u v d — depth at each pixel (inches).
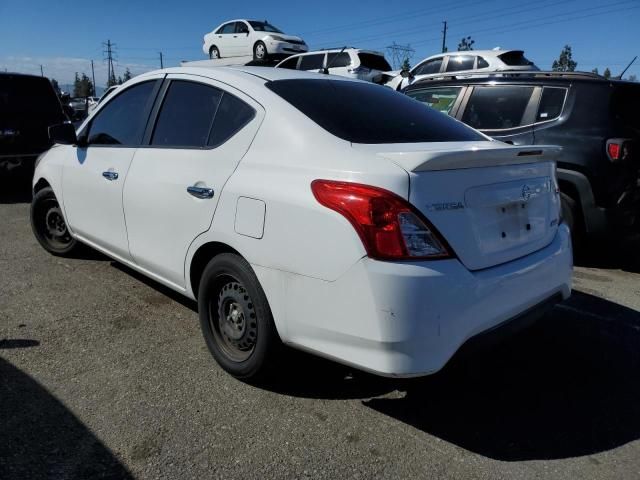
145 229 136.9
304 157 101.7
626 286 188.7
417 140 111.7
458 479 89.7
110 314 149.3
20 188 359.9
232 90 122.3
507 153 102.9
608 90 201.0
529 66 488.7
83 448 93.6
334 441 98.3
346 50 571.8
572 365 130.3
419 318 87.8
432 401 113.0
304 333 99.1
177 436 97.9
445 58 498.6
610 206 197.8
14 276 177.2
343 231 90.7
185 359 125.9
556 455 96.8
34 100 331.0
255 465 91.2
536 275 107.1
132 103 152.2
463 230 94.6
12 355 125.2
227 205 110.4
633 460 95.9
